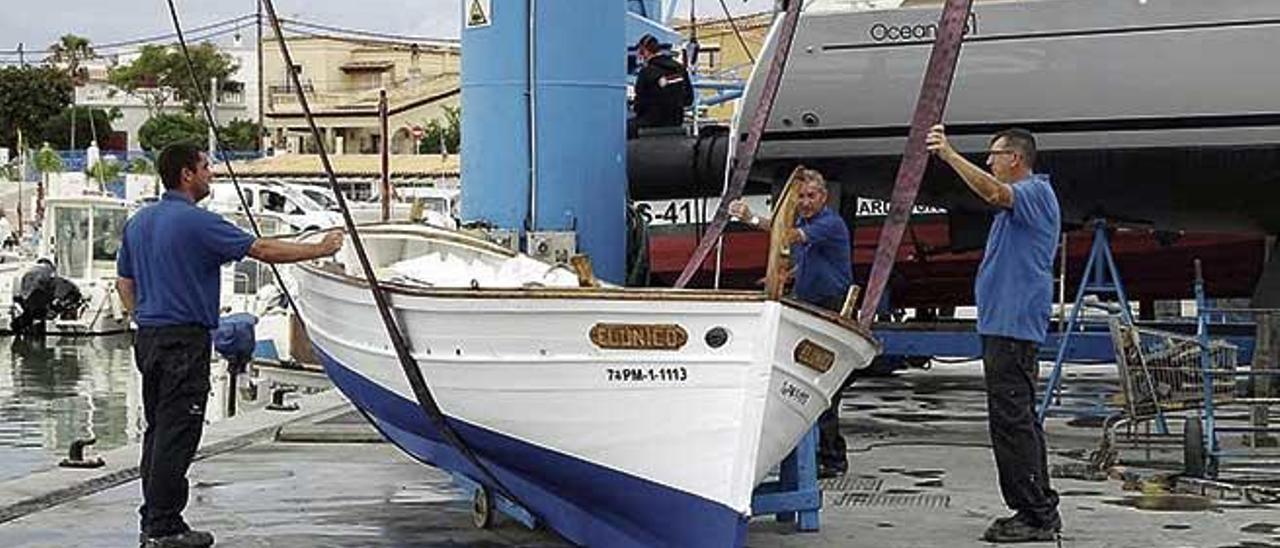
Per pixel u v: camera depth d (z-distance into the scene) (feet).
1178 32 36.83
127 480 31.30
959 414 43.32
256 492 30.04
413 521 27.17
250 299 85.81
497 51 40.34
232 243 23.79
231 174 34.73
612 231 40.78
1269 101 36.37
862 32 39.32
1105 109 37.47
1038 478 24.89
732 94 52.19
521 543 25.38
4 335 100.42
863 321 22.76
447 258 27.96
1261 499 28.27
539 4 40.09
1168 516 27.02
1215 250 48.26
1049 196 24.49
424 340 22.81
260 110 221.66
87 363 82.38
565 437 22.08
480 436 23.09
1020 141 24.90
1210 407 30.17
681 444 21.26
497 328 21.85
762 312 20.61
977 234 42.32
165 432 23.88
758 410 20.84
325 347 27.76
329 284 26.05
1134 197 38.50
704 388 20.98
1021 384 24.73
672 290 20.95
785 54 28.30
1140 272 48.83
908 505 28.53
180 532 24.29
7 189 189.16
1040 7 37.73
